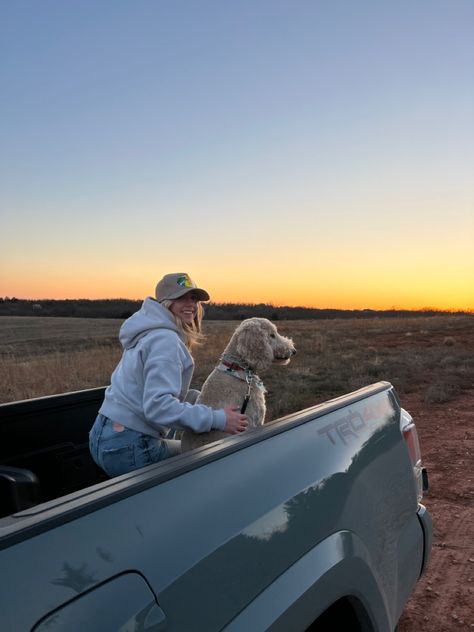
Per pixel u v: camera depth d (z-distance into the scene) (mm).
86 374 14984
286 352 3775
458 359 15289
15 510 2258
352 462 2193
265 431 1927
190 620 1375
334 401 2398
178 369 2648
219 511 1584
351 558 1916
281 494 1791
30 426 3020
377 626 2076
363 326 35875
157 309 2816
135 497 1435
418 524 2648
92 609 1211
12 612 1113
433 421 8594
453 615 3486
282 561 1679
